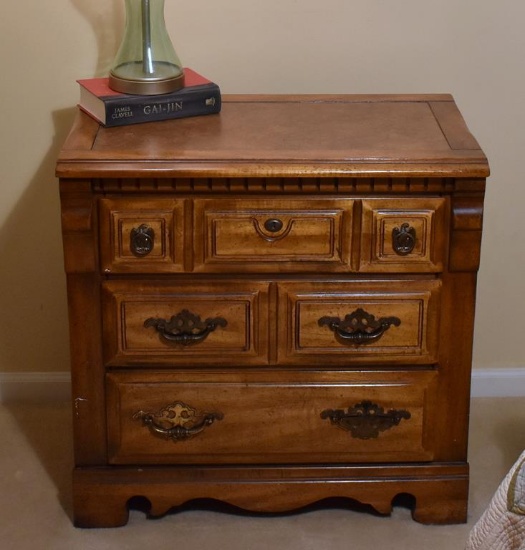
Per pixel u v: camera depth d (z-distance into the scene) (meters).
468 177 1.98
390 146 2.05
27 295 2.63
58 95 2.47
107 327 2.08
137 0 2.16
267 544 2.18
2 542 2.18
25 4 2.39
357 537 2.20
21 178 2.54
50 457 2.47
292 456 2.17
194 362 2.11
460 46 2.45
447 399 2.14
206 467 2.19
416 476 2.19
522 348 2.68
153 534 2.21
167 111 2.19
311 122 2.20
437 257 2.04
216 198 2.00
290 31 2.44
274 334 2.09
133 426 2.15
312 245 2.03
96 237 2.03
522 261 2.62
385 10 2.42
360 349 2.10
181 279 2.06
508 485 1.63
